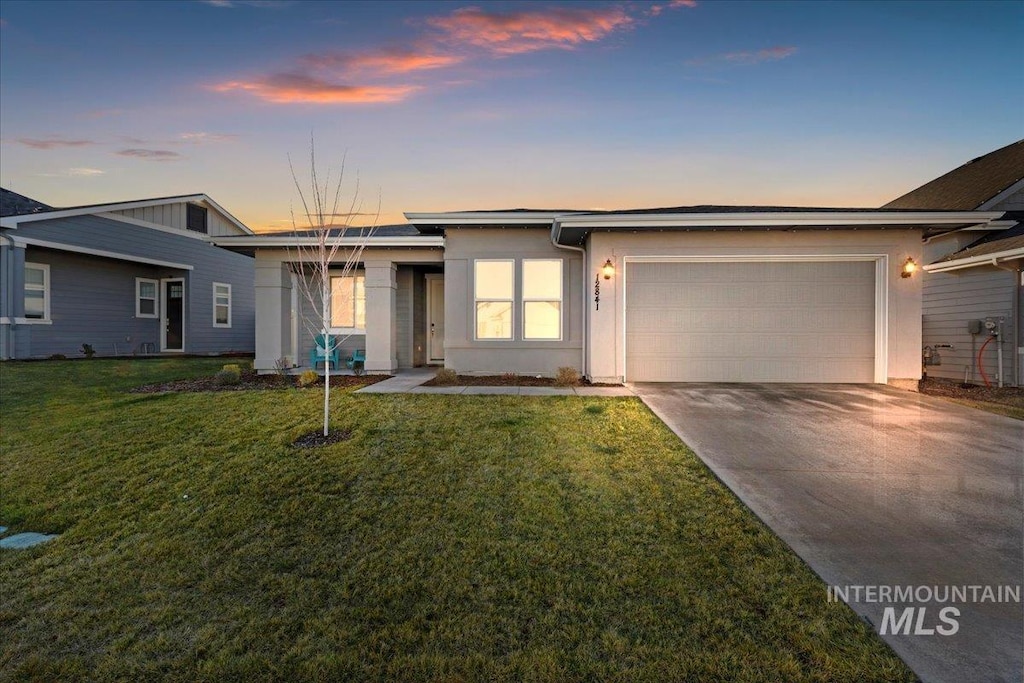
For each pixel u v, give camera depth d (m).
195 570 3.22
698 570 3.00
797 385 9.09
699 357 9.42
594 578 2.95
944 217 8.53
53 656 2.45
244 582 3.06
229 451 5.37
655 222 8.69
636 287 9.44
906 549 3.22
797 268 9.32
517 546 3.35
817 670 2.17
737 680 2.13
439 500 4.09
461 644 2.42
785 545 3.28
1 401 7.92
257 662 2.35
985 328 9.80
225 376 9.50
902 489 4.21
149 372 11.38
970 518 3.66
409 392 8.28
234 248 11.61
